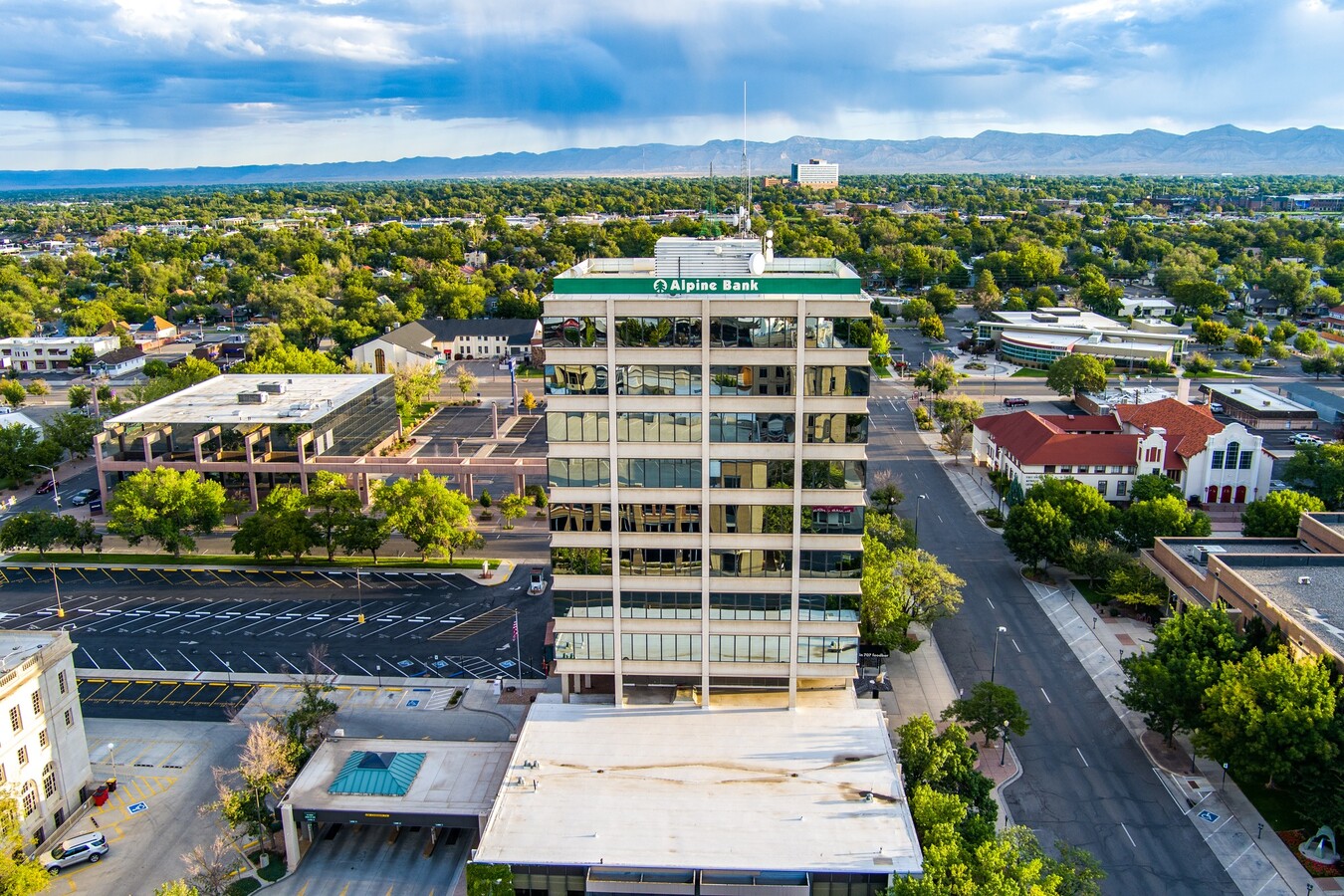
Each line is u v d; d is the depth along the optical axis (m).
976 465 193.12
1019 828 75.69
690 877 73.38
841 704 92.81
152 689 113.50
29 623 130.38
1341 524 123.81
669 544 88.25
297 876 82.44
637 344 83.44
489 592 139.00
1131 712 105.19
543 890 74.44
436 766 90.00
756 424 84.69
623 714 91.25
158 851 86.50
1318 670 85.38
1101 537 137.12
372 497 153.62
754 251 98.81
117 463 170.00
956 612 123.00
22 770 84.69
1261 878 80.25
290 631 127.50
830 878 71.94
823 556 87.56
